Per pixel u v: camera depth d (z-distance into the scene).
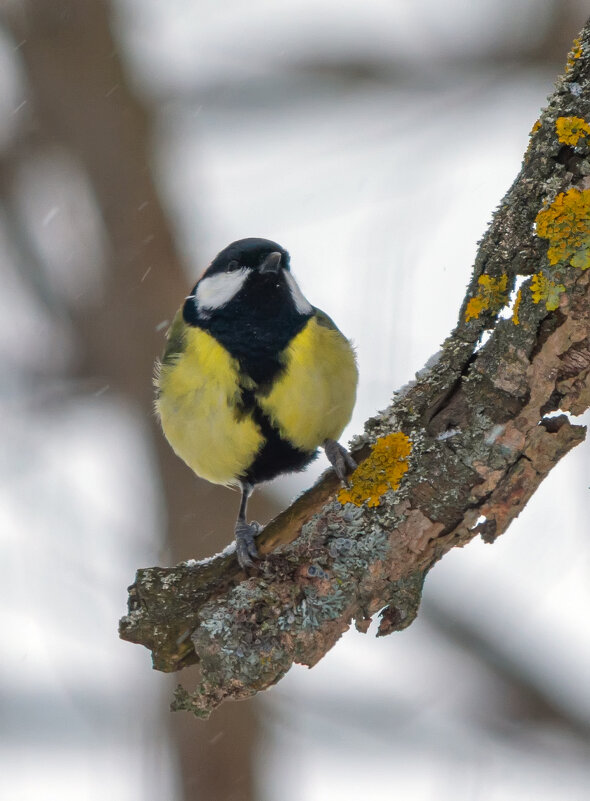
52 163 14.70
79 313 14.46
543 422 6.43
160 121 14.70
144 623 6.98
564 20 14.58
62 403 14.43
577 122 6.32
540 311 6.25
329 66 14.82
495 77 14.60
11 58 14.37
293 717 13.55
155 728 11.51
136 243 14.36
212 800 13.79
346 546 6.58
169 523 14.51
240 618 6.57
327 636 6.57
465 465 6.46
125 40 14.47
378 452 6.66
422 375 6.86
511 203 6.56
